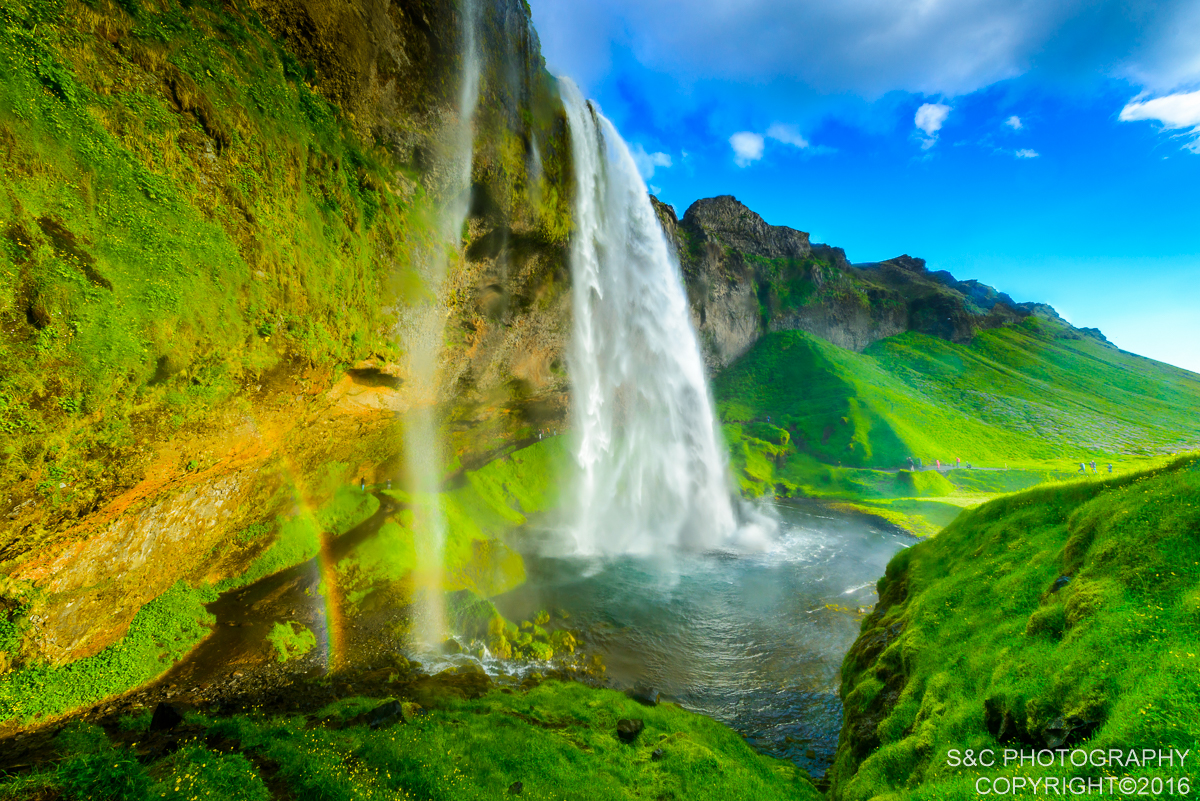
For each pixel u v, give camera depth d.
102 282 14.73
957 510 61.28
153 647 20.84
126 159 15.66
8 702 15.90
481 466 49.44
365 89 24.34
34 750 14.49
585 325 49.72
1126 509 14.50
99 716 17.06
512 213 33.69
